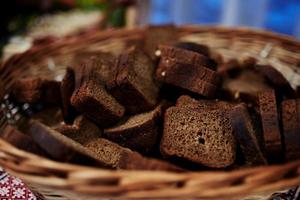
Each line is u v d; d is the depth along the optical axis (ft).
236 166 1.95
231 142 1.97
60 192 1.76
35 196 2.05
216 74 2.20
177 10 5.09
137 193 1.57
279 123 1.93
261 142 1.96
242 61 2.50
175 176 1.54
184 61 2.23
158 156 2.10
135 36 2.70
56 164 1.61
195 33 2.71
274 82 2.23
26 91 2.28
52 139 1.73
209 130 2.01
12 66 2.39
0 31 3.91
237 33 2.66
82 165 1.73
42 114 2.37
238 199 1.77
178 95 2.30
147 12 5.07
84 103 2.12
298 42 2.52
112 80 2.17
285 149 1.89
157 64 2.36
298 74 2.48
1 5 4.12
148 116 2.13
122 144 2.12
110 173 1.56
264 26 4.80
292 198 2.04
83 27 4.15
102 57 2.46
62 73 2.59
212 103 2.20
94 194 1.61
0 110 2.22
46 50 2.56
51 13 4.45
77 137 2.14
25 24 4.12
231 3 4.67
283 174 1.59
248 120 1.96
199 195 1.56
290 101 1.97
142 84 2.27
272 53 2.57
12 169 1.68
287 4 4.61
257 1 4.59
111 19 4.39
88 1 4.60
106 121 2.18
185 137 2.00
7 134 1.81
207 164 1.92
